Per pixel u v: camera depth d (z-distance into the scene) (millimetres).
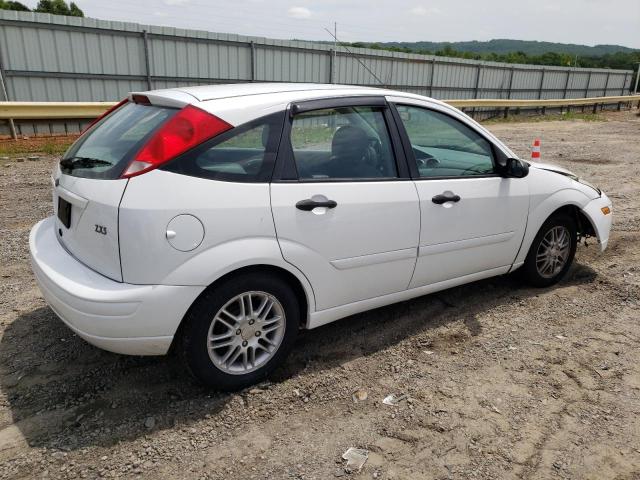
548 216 4363
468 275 4004
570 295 4535
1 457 2520
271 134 2949
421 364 3428
